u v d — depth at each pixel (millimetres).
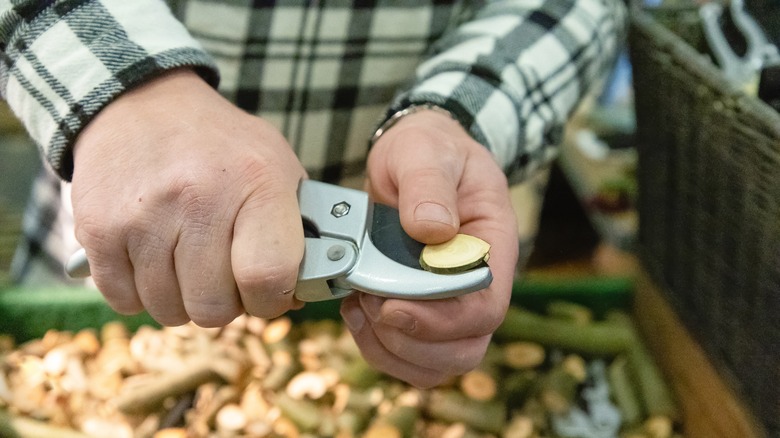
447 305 455
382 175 517
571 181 1106
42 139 477
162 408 771
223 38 650
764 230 571
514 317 847
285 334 849
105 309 848
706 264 669
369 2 655
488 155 522
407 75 697
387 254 462
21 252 934
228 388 787
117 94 466
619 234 1033
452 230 457
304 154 709
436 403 771
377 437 723
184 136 452
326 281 458
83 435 721
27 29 475
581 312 854
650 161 771
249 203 442
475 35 619
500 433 753
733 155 598
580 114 1214
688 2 826
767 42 688
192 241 440
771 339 584
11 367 801
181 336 843
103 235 443
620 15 726
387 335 469
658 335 792
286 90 676
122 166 448
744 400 632
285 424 747
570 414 776
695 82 638
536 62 606
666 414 740
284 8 644
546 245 1062
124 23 478
